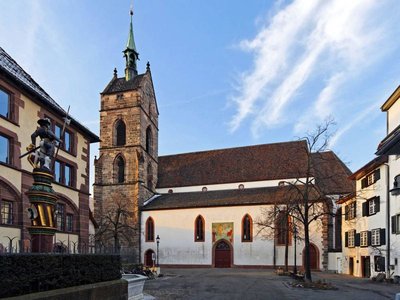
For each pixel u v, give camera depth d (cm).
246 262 4934
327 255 4634
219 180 5906
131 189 5681
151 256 5394
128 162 5788
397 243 3150
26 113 2352
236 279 3288
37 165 1274
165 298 2100
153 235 5438
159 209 5469
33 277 1021
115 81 6341
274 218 4506
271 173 5650
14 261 955
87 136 3142
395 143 1000
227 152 6344
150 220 5500
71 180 2894
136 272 3494
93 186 5831
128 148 5828
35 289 1032
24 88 2300
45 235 1247
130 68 6316
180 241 5281
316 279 3431
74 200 2870
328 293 2380
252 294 2284
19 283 966
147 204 5731
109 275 1464
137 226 5497
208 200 5397
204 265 5125
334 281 3294
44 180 1270
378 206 3553
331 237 4825
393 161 3269
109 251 1597
